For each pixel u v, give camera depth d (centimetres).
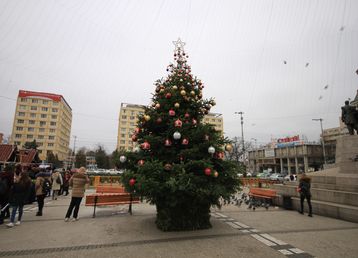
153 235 586
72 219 753
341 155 1148
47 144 7756
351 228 676
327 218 817
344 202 863
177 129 636
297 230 648
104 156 7350
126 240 545
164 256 451
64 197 1361
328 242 543
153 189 555
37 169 1366
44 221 739
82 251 473
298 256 459
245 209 998
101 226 675
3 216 704
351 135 1123
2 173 729
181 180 545
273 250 489
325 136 6475
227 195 621
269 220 774
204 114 750
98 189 1185
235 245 517
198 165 596
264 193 1126
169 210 630
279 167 7175
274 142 7356
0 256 442
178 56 802
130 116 8194
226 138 691
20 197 680
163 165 632
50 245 507
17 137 7581
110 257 443
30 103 7769
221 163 651
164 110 708
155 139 644
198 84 764
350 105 1261
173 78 757
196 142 670
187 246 507
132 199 880
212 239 557
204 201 623
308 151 5962
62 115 8294
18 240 540
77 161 7381
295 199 988
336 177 1022
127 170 661
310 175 1192
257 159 7875
